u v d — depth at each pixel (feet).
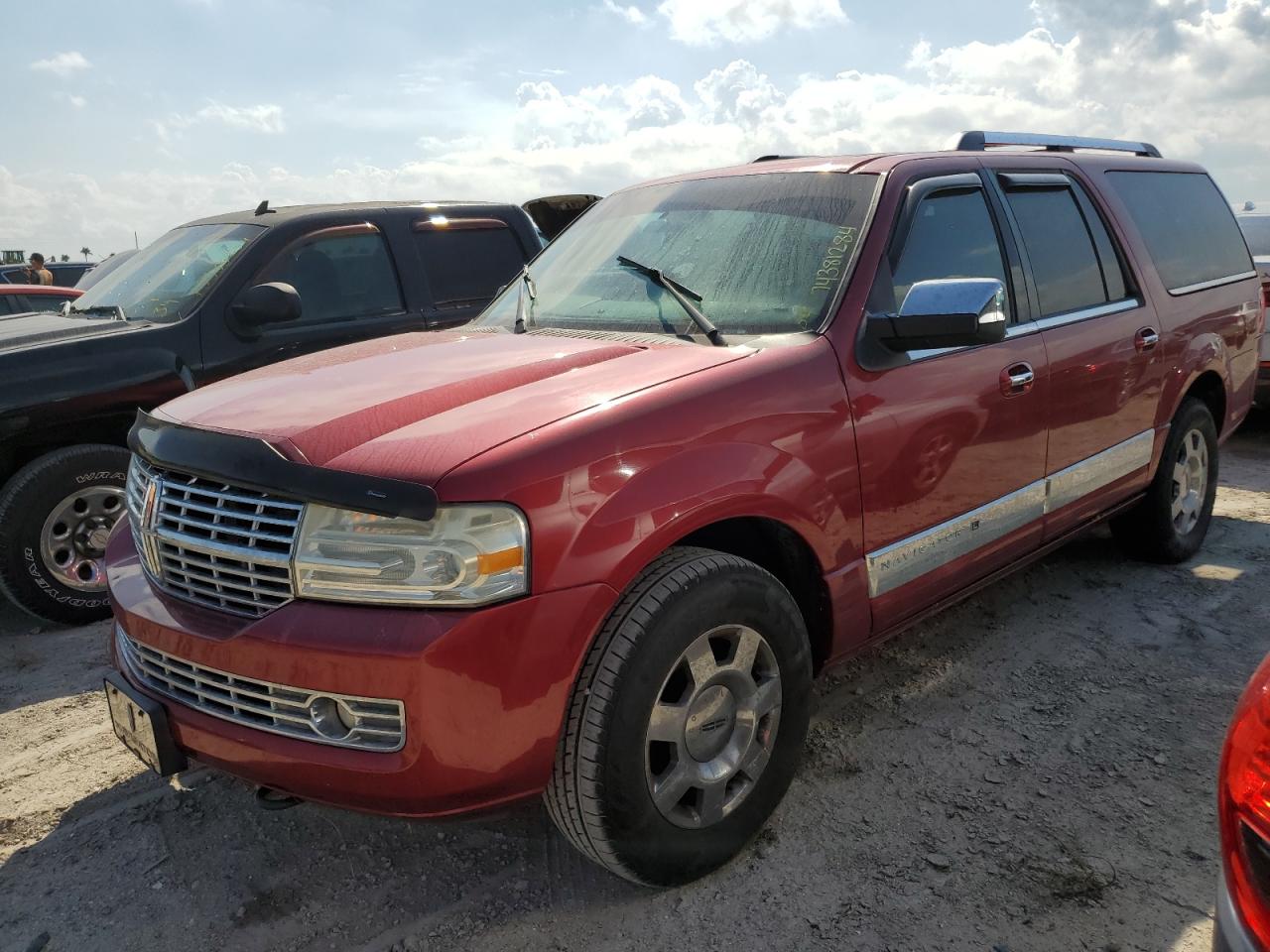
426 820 6.88
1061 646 12.37
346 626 6.66
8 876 8.68
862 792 9.29
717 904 7.84
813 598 8.96
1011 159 12.17
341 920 7.91
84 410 14.33
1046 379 11.11
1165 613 13.25
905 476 9.42
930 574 9.95
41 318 17.30
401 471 6.73
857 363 9.03
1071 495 11.94
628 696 7.09
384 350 10.07
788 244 10.01
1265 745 4.58
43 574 14.26
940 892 7.86
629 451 7.30
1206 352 14.37
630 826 7.32
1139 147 15.76
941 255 10.40
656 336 9.48
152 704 7.66
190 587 7.59
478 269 19.03
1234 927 4.59
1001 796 9.16
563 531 6.87
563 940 7.55
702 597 7.48
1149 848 8.34
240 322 15.74
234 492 7.38
